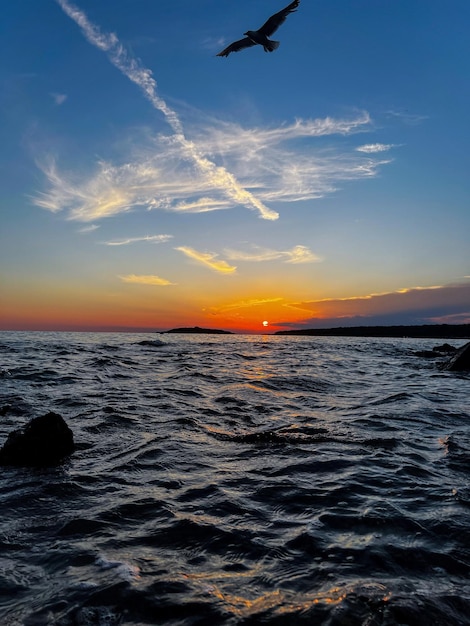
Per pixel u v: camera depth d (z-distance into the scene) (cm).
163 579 331
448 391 1405
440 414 1007
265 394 1295
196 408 1052
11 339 4847
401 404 1138
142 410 1005
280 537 404
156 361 2341
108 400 1119
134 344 4050
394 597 307
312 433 813
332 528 423
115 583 324
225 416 970
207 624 277
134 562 359
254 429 850
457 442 752
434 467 617
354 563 357
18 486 538
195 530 418
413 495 509
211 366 2162
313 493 516
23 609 294
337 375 1853
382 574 340
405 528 423
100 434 788
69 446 680
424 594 313
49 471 594
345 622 280
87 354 2641
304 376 1762
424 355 3195
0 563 357
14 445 638
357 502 488
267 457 666
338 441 757
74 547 385
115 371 1791
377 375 1903
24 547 386
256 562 359
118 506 477
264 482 555
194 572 343
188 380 1574
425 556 370
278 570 346
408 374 1969
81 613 289
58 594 311
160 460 647
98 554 372
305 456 669
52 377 1512
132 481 559
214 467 618
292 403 1148
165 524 432
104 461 641
